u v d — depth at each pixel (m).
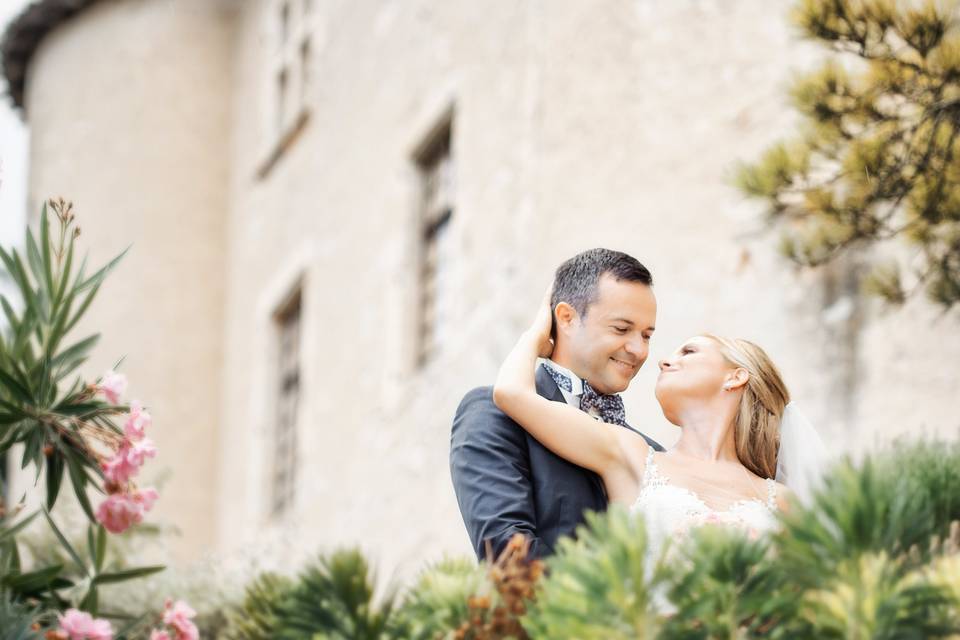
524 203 9.94
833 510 2.16
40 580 4.07
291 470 15.99
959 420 7.27
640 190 8.99
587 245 9.20
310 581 2.43
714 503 3.12
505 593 2.47
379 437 12.70
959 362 7.38
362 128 14.50
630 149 9.14
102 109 18.80
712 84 8.85
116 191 18.39
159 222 18.25
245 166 17.92
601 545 2.20
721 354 3.39
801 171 5.55
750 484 3.21
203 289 18.12
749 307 8.22
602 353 3.48
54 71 19.39
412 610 2.48
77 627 3.47
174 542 17.00
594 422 3.32
